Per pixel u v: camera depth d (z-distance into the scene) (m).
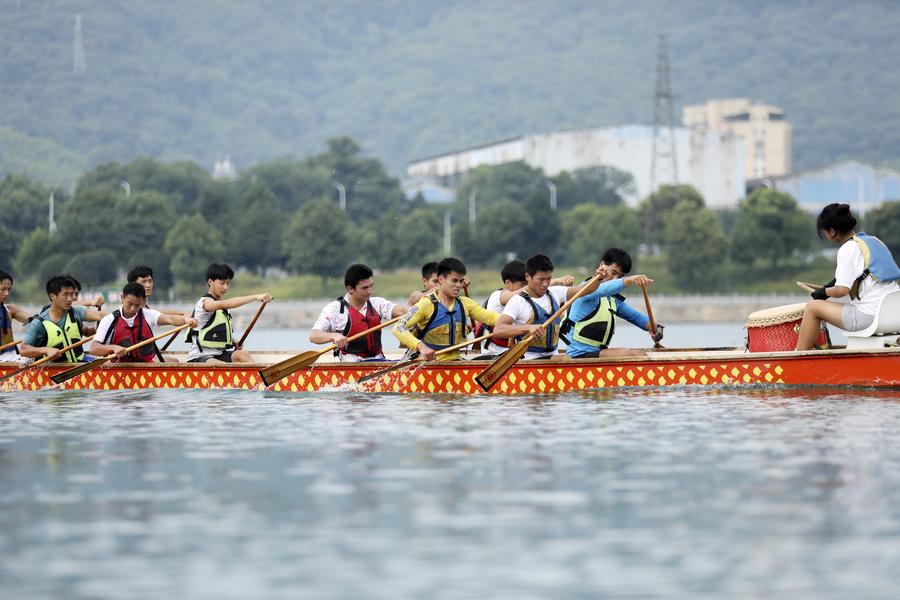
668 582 24.95
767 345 56.53
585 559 26.55
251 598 24.16
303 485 34.28
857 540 27.81
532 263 54.50
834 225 53.94
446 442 41.66
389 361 56.41
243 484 34.50
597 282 55.19
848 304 53.69
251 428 45.78
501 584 24.91
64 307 60.91
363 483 34.47
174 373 59.78
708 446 40.19
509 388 55.69
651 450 39.56
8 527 29.55
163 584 24.98
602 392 55.16
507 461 37.78
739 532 28.59
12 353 63.75
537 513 30.58
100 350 59.47
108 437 43.81
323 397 55.78
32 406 53.59
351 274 56.81
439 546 27.62
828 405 49.66
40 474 36.31
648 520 29.80
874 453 38.50
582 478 34.94
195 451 40.41
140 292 60.09
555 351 58.22
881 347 53.31
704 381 55.06
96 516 30.61
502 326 54.03
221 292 61.59
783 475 35.03
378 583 25.02
